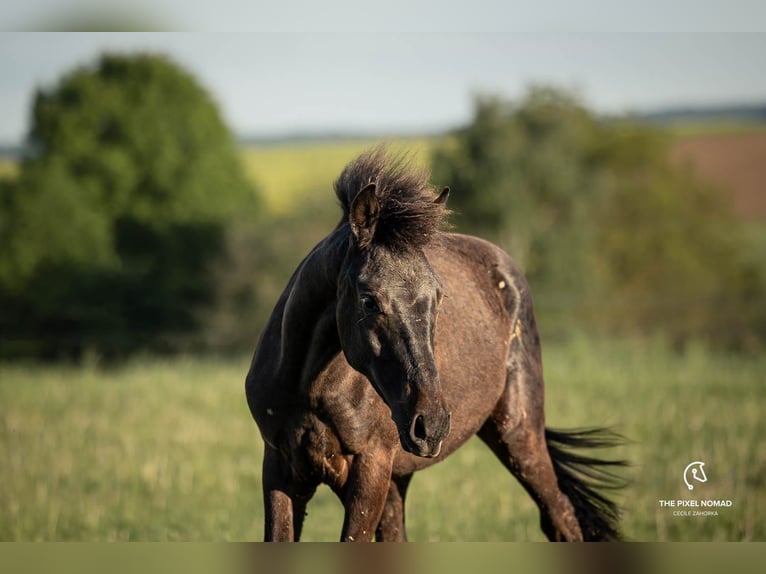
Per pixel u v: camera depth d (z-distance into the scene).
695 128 162.88
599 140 139.00
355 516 16.86
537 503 21.39
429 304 15.03
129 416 41.81
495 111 117.94
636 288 125.69
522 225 112.94
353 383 16.67
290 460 17.39
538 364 21.62
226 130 140.50
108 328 112.88
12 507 26.66
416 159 17.22
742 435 33.88
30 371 65.50
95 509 27.14
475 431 19.97
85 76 133.62
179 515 26.92
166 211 125.44
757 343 94.88
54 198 119.44
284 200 145.12
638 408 39.75
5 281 117.19
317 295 16.62
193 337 99.44
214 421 40.50
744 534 23.95
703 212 133.25
